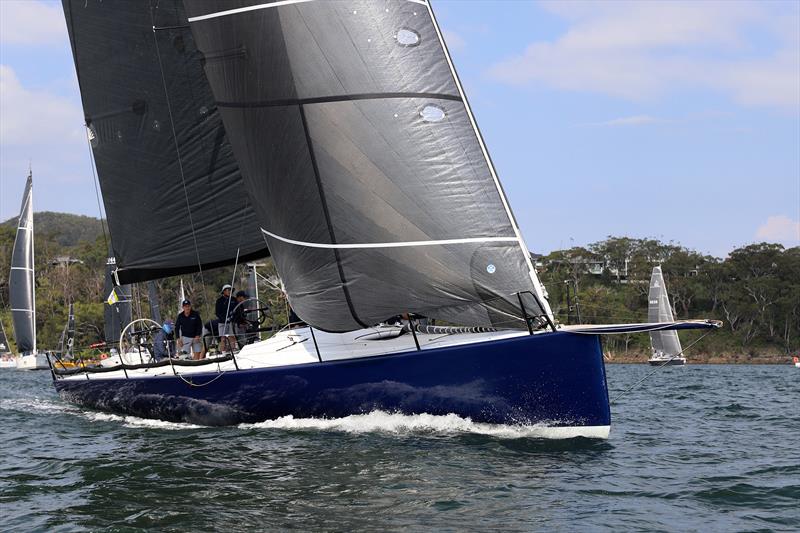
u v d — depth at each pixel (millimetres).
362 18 9383
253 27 9727
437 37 9500
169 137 12523
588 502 6109
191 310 12469
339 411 9648
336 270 9422
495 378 8844
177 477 7238
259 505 6164
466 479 6855
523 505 6031
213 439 9359
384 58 9312
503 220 9117
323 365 9617
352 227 9305
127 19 12461
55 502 6484
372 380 9391
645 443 8805
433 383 9109
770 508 5926
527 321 8828
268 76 9656
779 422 11016
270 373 9977
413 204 9109
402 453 7938
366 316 9320
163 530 5594
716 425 10656
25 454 8984
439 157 9156
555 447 8250
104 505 6320
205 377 10602
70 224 183625
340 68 9344
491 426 8977
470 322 9062
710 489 6492
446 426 9141
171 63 12312
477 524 5570
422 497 6277
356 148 9266
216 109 12203
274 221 9945
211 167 12383
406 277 9148
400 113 9219
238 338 12148
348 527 5547
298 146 9531
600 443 8508
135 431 10648
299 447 8422
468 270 9016
